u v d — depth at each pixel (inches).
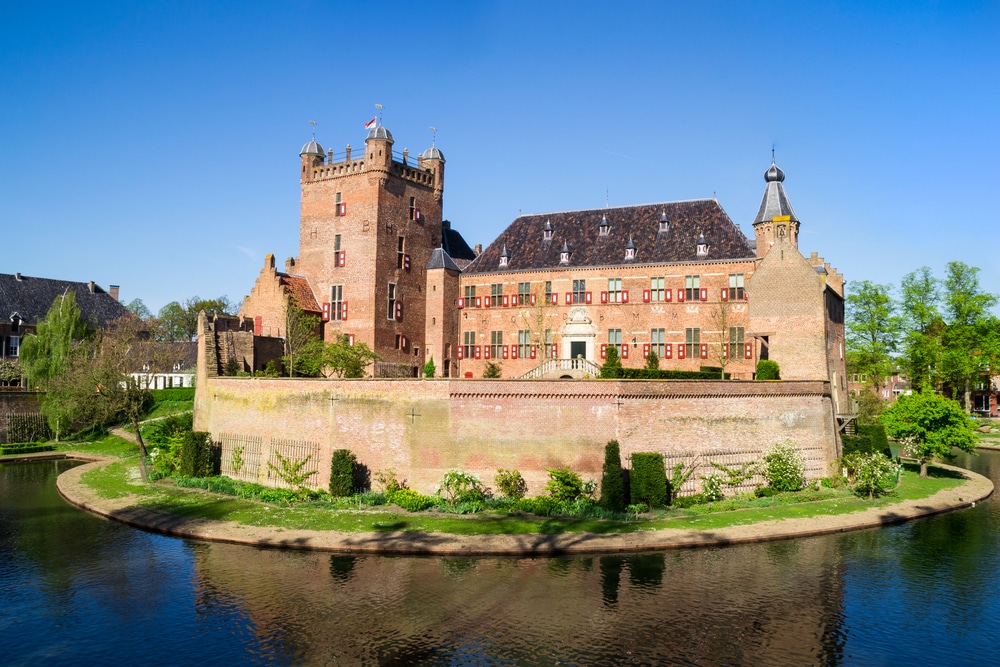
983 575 1082.7
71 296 2554.1
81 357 2401.6
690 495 1424.7
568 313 2261.3
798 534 1254.3
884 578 1066.1
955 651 850.1
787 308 1786.4
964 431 1840.6
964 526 1352.1
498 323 2356.1
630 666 799.7
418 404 1433.3
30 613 951.6
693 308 2110.0
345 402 1496.1
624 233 2271.2
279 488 1528.1
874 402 2427.4
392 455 1446.9
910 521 1384.1
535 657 818.8
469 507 1328.7
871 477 1519.4
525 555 1132.5
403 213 2290.8
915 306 2738.7
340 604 957.2
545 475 1386.6
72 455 2228.1
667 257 2149.4
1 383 2832.2
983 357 2679.6
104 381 2293.3
